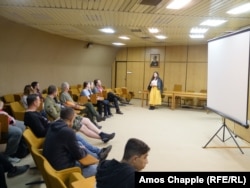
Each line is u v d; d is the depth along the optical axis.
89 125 4.75
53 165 2.51
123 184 1.57
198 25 6.07
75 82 10.70
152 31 7.24
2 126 3.68
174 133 5.87
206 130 6.20
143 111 8.91
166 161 4.10
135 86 12.70
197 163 4.03
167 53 11.61
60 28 6.98
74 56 10.20
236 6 4.24
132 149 1.75
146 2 4.04
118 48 12.93
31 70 7.93
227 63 4.27
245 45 3.64
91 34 8.22
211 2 3.99
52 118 4.62
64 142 2.56
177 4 4.13
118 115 8.00
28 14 5.14
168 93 9.58
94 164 2.70
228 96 4.21
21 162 3.89
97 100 7.28
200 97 9.05
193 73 10.97
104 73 12.84
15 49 6.84
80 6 4.41
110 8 4.52
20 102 5.54
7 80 6.84
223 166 3.91
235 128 5.41
